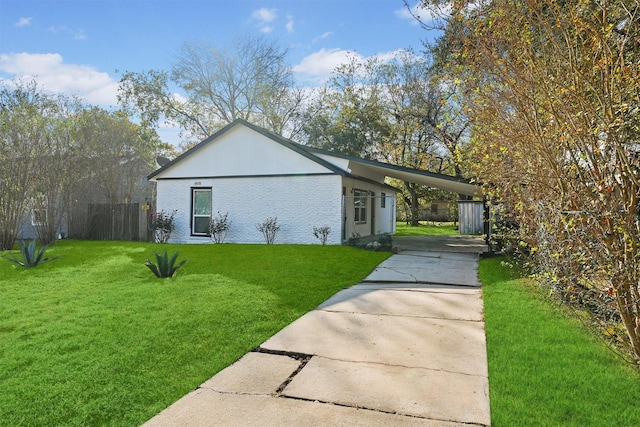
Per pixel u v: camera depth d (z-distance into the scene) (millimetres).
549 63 4164
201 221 14414
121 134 20641
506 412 2584
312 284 6633
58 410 2662
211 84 29188
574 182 3740
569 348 3684
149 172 23219
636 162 3113
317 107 29672
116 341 3959
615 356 3473
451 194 29281
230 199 13914
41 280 7266
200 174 14336
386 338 4117
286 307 5270
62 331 4246
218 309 5074
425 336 4160
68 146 14883
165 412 2648
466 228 21125
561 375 3113
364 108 27641
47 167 13656
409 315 4969
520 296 5707
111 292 6156
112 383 3061
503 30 4660
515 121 5062
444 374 3207
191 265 8656
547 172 4500
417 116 23438
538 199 5105
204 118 30422
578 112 3447
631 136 3240
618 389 2867
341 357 3609
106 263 9297
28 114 13859
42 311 5098
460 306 5379
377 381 3096
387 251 11227
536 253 6098
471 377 3139
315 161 12836
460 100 6359
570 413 2559
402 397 2828
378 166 11727
